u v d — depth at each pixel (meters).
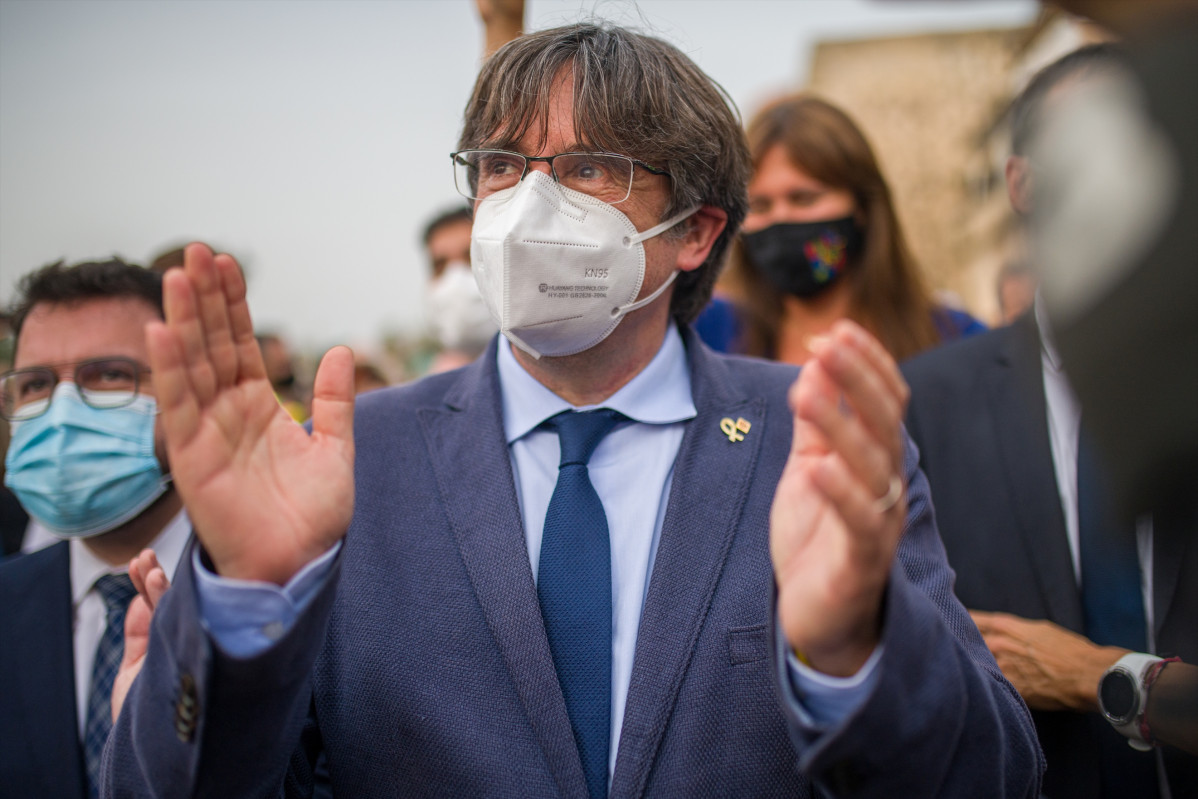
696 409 1.71
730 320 3.24
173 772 1.15
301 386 6.51
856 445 0.97
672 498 1.59
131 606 1.57
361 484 1.65
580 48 1.66
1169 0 0.68
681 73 1.74
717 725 1.42
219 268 1.16
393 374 8.05
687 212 1.75
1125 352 0.69
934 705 1.08
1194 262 0.66
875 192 2.95
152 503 2.07
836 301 3.02
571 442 1.65
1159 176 0.66
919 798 1.13
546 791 1.36
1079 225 0.70
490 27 2.42
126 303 2.07
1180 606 1.69
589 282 1.63
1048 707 1.91
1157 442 0.71
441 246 4.04
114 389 2.03
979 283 3.95
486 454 1.64
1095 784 1.93
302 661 1.17
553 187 1.63
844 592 1.02
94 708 1.89
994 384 2.18
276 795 1.30
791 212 2.93
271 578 1.16
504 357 1.81
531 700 1.41
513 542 1.53
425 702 1.44
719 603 1.50
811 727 1.08
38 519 2.04
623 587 1.56
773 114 2.98
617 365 1.74
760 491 1.61
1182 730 1.67
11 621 1.96
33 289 2.06
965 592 2.07
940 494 2.15
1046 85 0.76
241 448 1.18
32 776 1.81
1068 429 2.07
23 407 2.03
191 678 1.11
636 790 1.37
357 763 1.44
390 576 1.55
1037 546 2.02
